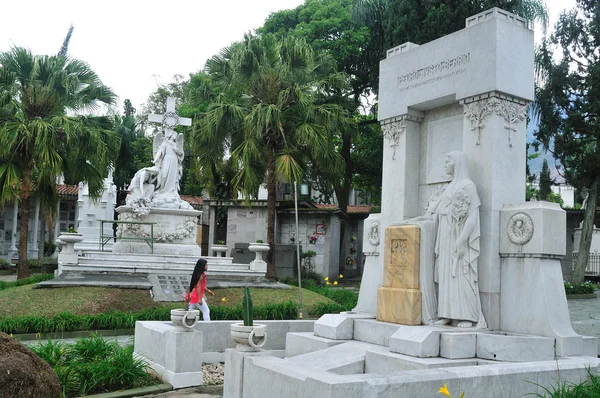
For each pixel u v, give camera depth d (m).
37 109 20.53
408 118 8.95
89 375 6.96
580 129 24.17
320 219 27.58
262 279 18.42
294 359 7.38
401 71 9.09
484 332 7.04
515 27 7.85
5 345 4.81
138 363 7.44
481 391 4.79
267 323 9.16
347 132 22.62
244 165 20.03
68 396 6.54
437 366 6.25
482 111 7.73
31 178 21.77
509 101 7.75
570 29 24.34
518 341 6.56
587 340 7.11
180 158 21.20
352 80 28.38
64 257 16.08
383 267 8.16
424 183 8.87
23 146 20.14
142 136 40.91
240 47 20.72
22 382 4.49
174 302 14.36
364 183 32.53
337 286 25.08
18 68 20.47
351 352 7.34
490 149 7.57
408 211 8.79
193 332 7.46
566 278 29.06
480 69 7.77
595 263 28.80
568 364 5.62
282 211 27.77
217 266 18.69
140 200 19.70
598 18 23.75
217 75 21.78
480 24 7.85
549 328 6.82
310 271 26.44
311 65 21.19
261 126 19.58
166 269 17.11
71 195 35.97
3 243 34.72
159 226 19.92
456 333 6.70
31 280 18.59
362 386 4.16
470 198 7.40
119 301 13.61
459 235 7.38
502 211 7.48
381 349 7.25
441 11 22.17
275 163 20.84
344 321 8.13
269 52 21.11
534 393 4.93
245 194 20.70
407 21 23.62
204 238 30.75
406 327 7.09
